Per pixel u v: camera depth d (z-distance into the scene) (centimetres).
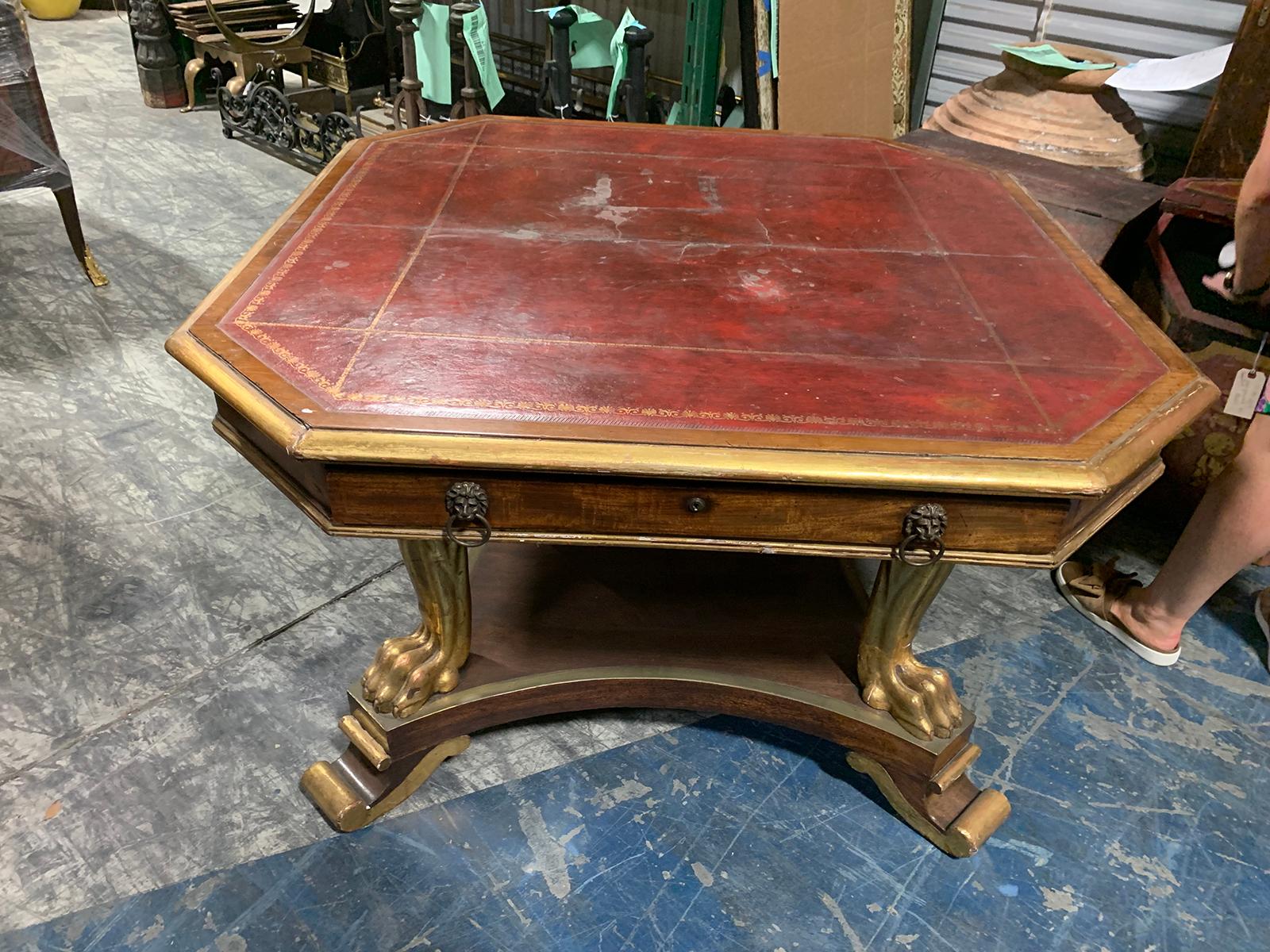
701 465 105
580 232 155
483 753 171
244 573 208
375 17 461
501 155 186
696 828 160
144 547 213
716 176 181
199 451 245
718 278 143
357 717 156
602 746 175
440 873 150
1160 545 233
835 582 187
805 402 115
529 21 440
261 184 408
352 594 204
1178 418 117
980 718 183
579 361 121
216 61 506
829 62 290
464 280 138
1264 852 160
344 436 105
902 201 175
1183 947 146
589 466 105
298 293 133
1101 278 150
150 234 356
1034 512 113
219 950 138
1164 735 181
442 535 117
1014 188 184
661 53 401
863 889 152
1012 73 253
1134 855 159
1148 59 281
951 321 135
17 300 308
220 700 177
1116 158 240
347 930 142
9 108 275
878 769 161
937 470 106
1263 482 170
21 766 162
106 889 145
